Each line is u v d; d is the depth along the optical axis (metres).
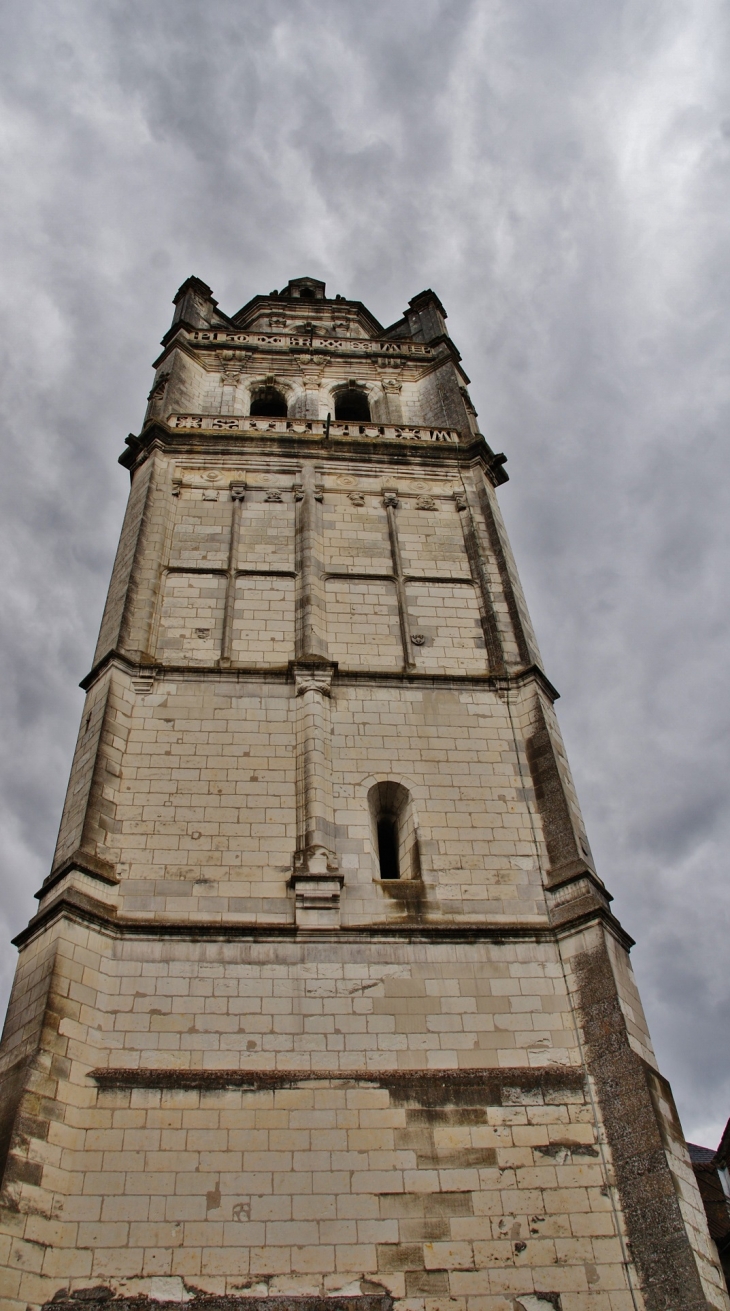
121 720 23.00
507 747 23.92
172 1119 16.66
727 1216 25.98
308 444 32.34
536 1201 16.30
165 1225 15.46
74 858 19.67
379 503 30.95
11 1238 14.64
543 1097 17.59
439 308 45.22
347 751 23.25
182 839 20.91
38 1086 16.33
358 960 19.16
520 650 26.36
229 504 30.02
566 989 19.22
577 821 22.59
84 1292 14.63
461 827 22.03
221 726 23.30
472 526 30.27
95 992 18.05
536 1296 15.29
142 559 27.41
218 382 37.81
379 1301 15.05
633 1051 17.83
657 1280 15.31
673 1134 17.09
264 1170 16.23
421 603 27.70
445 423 36.19
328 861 20.61
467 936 19.75
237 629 26.08
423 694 24.81
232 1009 18.19
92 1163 16.00
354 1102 17.20
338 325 47.19
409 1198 16.17
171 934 19.11
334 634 26.41
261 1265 15.21
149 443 31.62
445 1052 18.06
